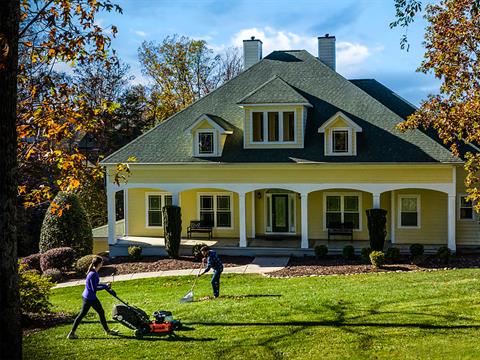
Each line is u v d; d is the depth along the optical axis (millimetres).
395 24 14523
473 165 18703
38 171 12875
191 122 28703
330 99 28250
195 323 13242
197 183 26703
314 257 25172
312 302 14914
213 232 29125
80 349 11578
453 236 24438
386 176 25047
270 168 25922
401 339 11227
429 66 17859
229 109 29031
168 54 54438
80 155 12859
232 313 14016
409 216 26547
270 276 21578
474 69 17188
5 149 8578
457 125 17641
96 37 11641
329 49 31438
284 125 26422
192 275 22344
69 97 12695
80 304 18172
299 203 28344
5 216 8625
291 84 29469
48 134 12078
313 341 11328
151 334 12367
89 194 40875
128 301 17734
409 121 18656
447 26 17422
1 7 8492
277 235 28594
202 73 55875
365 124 26547
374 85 31344
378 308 13898
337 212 27672
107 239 29641
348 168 25266
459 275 19328
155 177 27078
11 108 8633
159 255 26766
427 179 24703
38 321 15047
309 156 25672
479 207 17922
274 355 10633
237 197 28734
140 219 29906
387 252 23266
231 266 23828
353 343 11094
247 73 30750
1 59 8250
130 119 48844
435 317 12758
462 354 10242
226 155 26531
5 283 8641
